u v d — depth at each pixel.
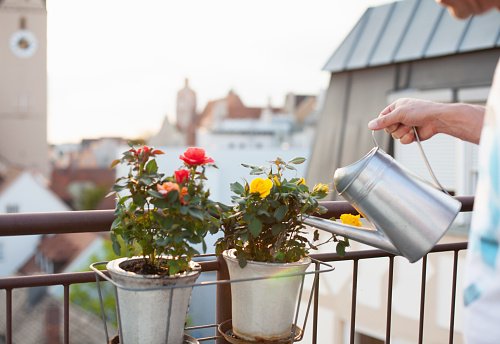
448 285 5.61
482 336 0.85
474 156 6.85
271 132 43.69
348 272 6.66
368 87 8.16
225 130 43.84
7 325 1.29
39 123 41.00
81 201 40.69
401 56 7.72
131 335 1.16
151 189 1.13
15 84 40.72
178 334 1.19
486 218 0.86
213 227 1.17
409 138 1.35
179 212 1.11
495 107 0.87
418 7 8.08
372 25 8.62
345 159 8.08
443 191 1.23
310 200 1.22
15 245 28.31
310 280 5.92
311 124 43.88
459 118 1.29
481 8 0.97
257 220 1.18
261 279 1.20
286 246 1.27
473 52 6.94
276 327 1.25
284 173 1.40
